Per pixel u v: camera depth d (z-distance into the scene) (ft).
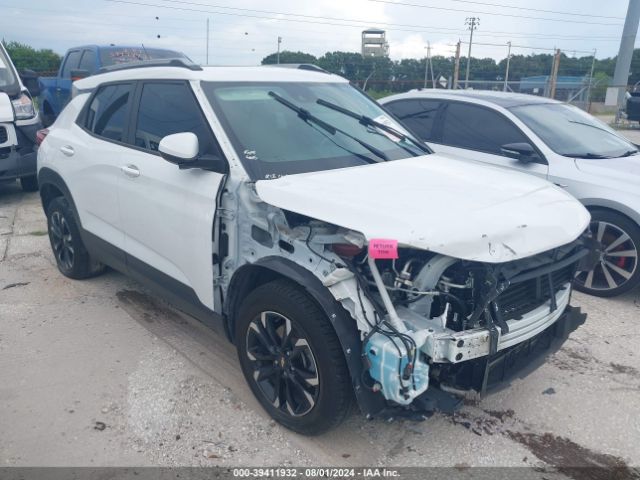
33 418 10.94
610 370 13.10
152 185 12.50
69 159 15.69
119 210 13.83
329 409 9.55
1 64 28.02
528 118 19.26
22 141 27.07
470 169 12.10
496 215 9.32
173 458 9.94
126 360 13.05
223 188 10.87
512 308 9.77
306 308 9.47
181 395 11.72
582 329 15.15
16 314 15.29
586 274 17.42
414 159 12.61
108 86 15.25
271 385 10.88
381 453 10.19
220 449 10.19
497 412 11.48
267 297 10.08
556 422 11.18
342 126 12.97
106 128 14.73
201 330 14.58
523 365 10.32
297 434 10.58
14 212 25.48
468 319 8.95
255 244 10.44
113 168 13.80
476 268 8.87
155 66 13.69
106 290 16.94
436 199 9.67
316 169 11.22
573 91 114.73
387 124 14.16
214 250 11.07
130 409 11.25
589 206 17.03
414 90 23.15
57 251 17.85
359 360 9.01
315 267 9.43
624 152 19.04
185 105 12.28
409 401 8.57
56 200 17.03
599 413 11.48
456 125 20.66
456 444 10.48
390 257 8.23
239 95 12.38
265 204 10.34
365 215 8.88
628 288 16.63
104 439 10.39
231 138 11.25
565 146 18.40
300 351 9.80
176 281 12.41
